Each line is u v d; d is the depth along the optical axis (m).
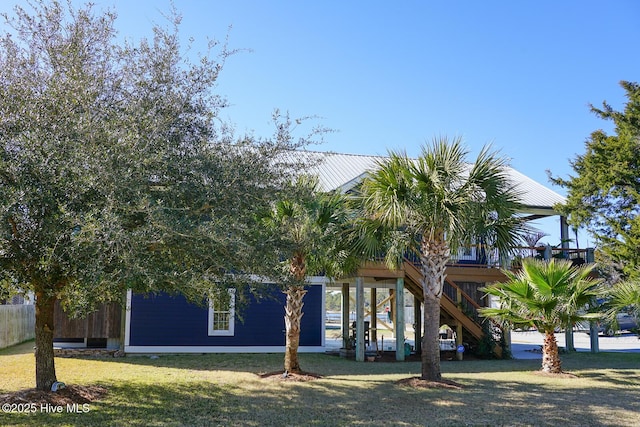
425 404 9.38
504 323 14.20
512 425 8.04
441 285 11.73
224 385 11.06
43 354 9.28
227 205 8.16
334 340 24.53
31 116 7.32
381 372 13.41
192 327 17.47
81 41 8.21
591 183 23.88
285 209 11.12
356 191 13.85
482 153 11.05
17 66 7.88
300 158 9.75
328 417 8.38
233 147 8.79
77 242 6.29
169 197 7.72
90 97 7.72
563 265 13.20
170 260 7.83
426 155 10.98
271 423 7.97
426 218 11.13
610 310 13.15
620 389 11.21
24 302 23.09
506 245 11.88
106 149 7.12
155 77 8.38
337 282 19.34
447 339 23.06
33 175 7.02
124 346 16.78
